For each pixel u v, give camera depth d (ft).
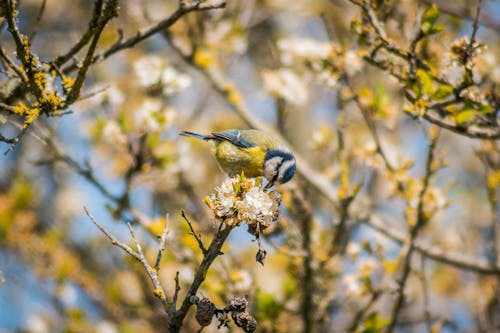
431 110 27.14
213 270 33.19
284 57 36.60
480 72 29.68
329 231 37.11
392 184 32.48
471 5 39.17
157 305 37.63
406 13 31.94
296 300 34.88
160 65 35.58
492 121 26.20
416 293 40.88
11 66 21.24
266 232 32.22
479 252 43.75
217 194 19.24
